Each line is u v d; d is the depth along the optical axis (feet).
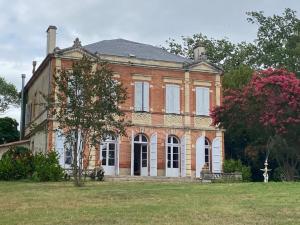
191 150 135.03
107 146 127.34
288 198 59.21
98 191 70.33
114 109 82.12
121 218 46.98
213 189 71.05
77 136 82.79
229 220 46.01
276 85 111.04
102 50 136.05
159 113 134.00
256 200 58.29
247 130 128.36
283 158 131.75
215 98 139.74
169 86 136.26
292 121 108.68
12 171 107.14
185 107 136.56
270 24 176.86
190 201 58.18
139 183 92.53
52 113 84.12
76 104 80.53
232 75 155.43
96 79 81.00
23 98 163.73
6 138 174.70
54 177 104.47
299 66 164.35
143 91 133.49
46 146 119.85
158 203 56.95
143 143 131.95
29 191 73.00
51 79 124.36
